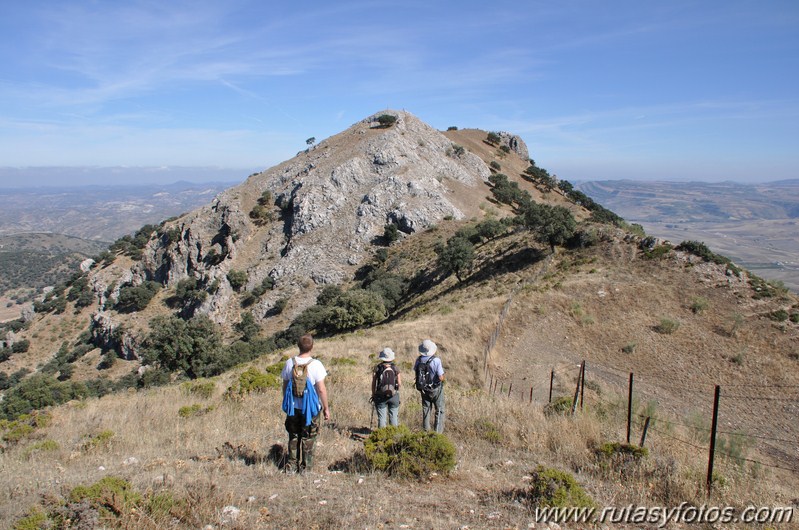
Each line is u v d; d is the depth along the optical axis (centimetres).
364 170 8056
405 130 9562
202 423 1044
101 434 930
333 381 1507
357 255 6856
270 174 9312
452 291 4441
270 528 493
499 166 11044
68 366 6600
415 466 661
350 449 808
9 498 592
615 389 2308
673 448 919
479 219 7294
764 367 2459
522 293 3403
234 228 7769
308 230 7319
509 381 2392
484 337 2819
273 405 1219
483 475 697
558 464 777
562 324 2991
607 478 717
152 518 492
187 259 7906
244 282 6875
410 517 528
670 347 2709
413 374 1914
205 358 3838
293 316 6072
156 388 1908
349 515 522
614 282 3366
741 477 781
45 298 9706
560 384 2330
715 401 696
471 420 1033
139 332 6569
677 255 3494
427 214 7181
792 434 1919
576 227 4244
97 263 10025
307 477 653
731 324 2805
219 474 661
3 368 7500
